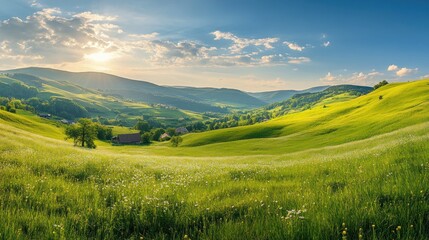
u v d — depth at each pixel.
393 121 71.81
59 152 20.48
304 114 152.75
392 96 106.00
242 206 6.86
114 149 100.81
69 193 8.09
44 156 15.49
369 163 12.04
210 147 90.50
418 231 4.39
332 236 4.45
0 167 11.02
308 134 89.88
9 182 8.63
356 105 121.31
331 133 84.38
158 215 6.22
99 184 10.19
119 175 12.47
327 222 4.75
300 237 4.55
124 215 6.28
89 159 16.67
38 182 8.95
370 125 76.94
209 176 12.80
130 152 86.38
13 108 185.25
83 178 11.48
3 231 4.73
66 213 6.66
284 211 6.12
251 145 85.44
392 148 15.91
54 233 4.91
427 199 5.60
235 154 74.75
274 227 4.86
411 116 71.31
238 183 10.38
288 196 7.39
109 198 7.96
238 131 117.25
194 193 8.31
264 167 16.33
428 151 12.08
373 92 145.25
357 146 36.66
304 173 12.27
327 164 14.30
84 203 7.28
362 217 4.93
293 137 89.62
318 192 7.55
